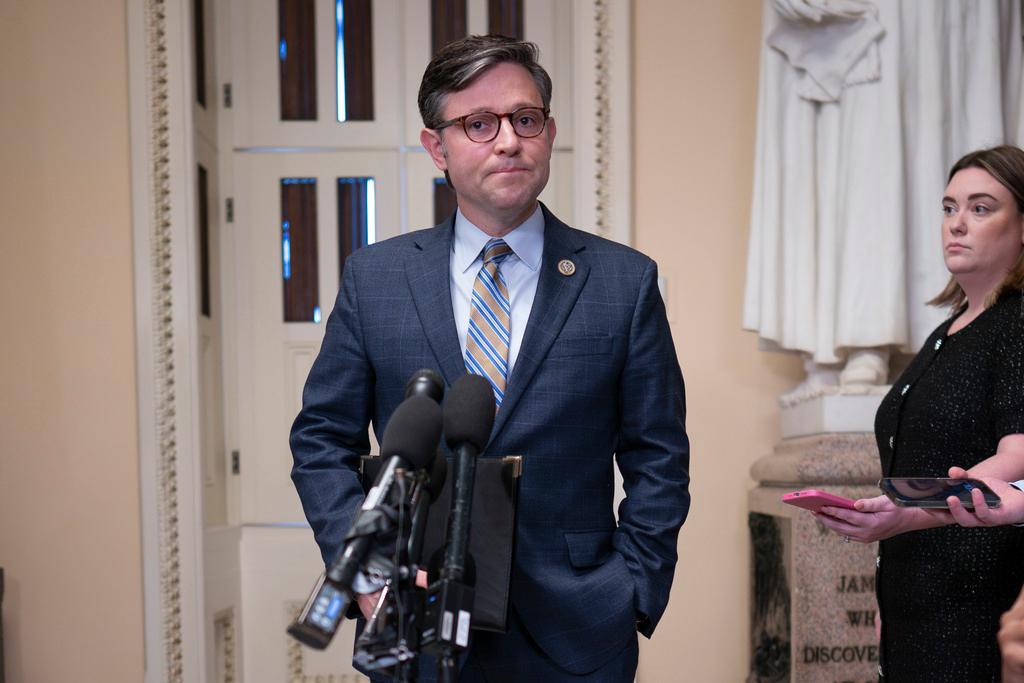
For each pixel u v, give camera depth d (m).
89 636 3.83
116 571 3.85
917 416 2.02
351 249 4.32
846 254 3.44
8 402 3.89
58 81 3.95
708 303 4.00
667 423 1.82
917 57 3.44
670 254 4.01
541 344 1.74
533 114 1.73
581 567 1.71
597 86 4.01
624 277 1.85
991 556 1.85
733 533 3.94
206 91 4.22
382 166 4.32
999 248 2.03
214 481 4.12
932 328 3.41
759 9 4.06
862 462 3.22
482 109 1.71
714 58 4.05
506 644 1.65
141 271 3.91
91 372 3.89
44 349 3.90
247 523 4.25
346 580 1.05
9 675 3.80
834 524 1.80
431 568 1.44
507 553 1.53
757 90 4.04
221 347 4.27
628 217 3.97
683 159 4.04
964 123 3.45
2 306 3.91
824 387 3.45
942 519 1.77
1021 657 1.15
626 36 4.01
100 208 3.93
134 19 3.94
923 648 1.90
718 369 3.98
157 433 3.88
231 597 4.12
